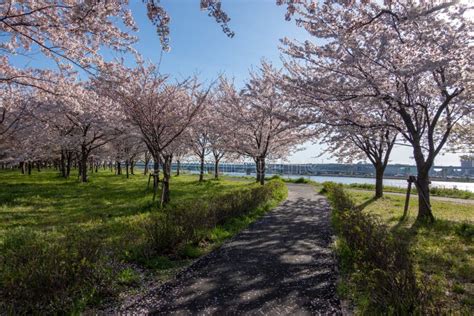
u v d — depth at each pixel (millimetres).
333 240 6961
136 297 4008
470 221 9195
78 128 22953
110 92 11570
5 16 5871
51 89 10719
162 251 5590
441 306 3064
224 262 5418
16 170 46969
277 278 4707
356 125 9977
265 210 11156
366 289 3621
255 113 18406
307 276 4793
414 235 7355
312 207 12203
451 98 8469
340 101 9625
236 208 9094
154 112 12570
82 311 3582
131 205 11664
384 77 8422
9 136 17766
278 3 4832
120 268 4699
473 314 3391
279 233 7629
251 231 7812
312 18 7605
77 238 5836
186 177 31859
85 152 22234
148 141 13070
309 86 9328
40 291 3363
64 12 6367
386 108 9859
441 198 17172
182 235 5945
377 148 15898
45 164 52688
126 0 5656
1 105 13695
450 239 6961
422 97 9375
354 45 7598
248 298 4023
